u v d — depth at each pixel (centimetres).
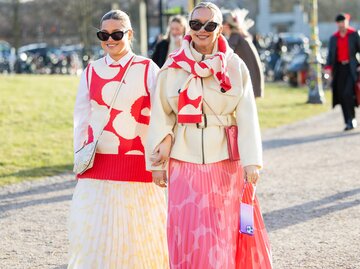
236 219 504
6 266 648
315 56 2336
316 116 1944
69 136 1477
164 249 554
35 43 6219
